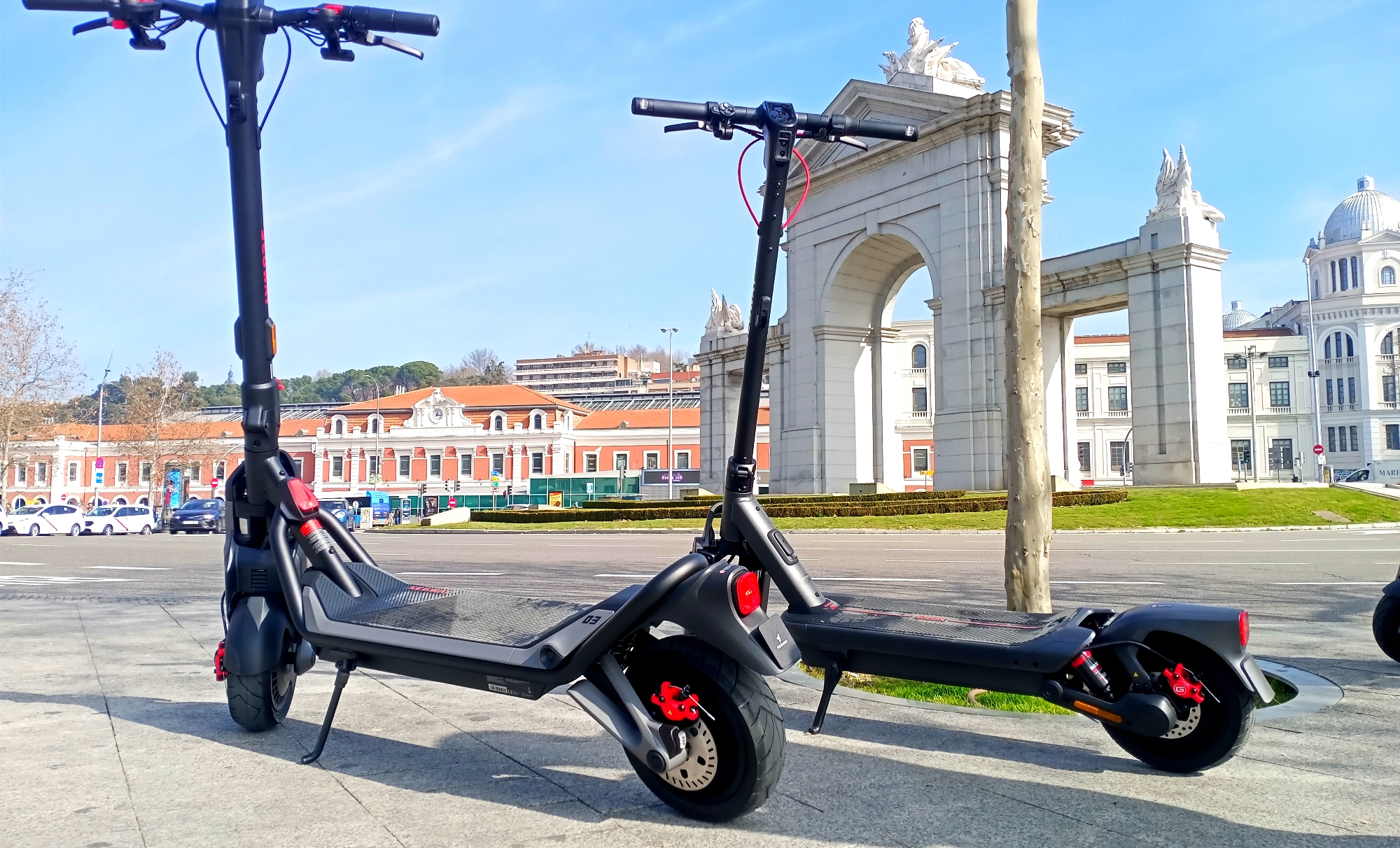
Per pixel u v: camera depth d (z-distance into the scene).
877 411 36.28
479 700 5.24
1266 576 11.31
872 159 32.75
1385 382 69.25
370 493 62.69
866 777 3.80
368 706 5.06
